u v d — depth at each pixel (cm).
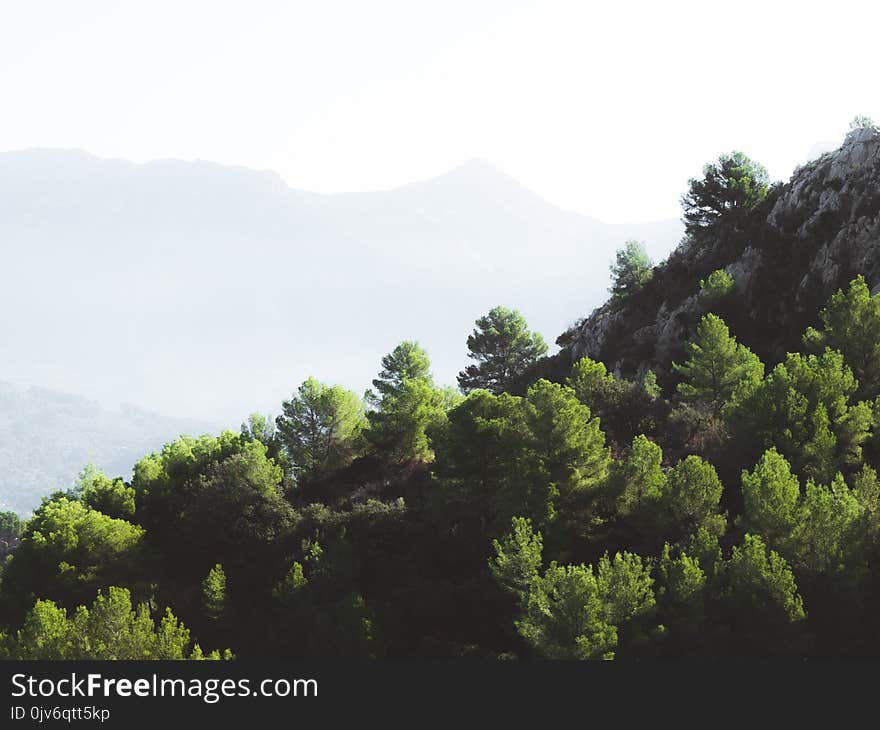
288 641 4966
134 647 4166
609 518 4816
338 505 6762
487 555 5062
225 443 8019
